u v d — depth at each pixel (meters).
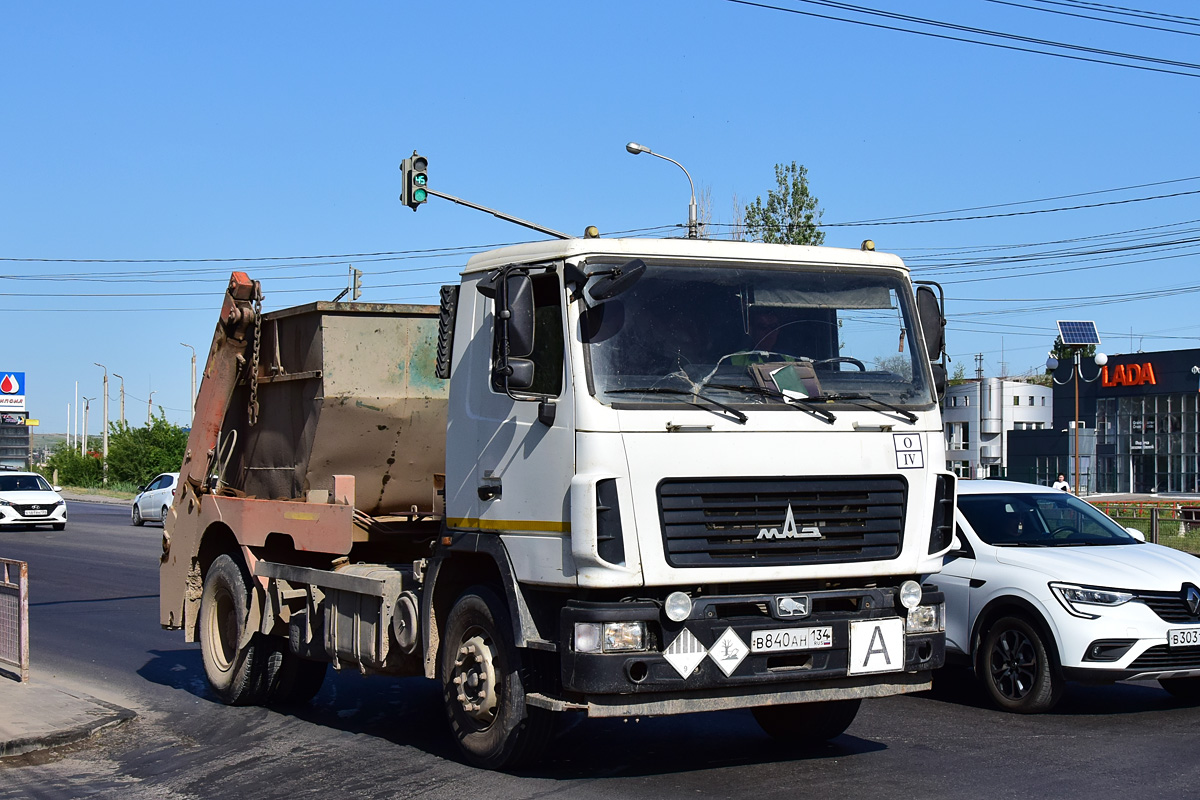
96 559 23.31
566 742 7.77
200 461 10.00
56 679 10.68
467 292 7.23
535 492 6.37
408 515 8.83
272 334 9.15
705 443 6.19
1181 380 60.31
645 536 6.04
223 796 6.71
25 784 7.11
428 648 7.16
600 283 6.24
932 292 7.18
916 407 6.84
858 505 6.54
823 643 6.32
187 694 9.98
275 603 8.84
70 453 76.00
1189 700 9.12
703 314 6.47
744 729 8.20
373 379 8.35
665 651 6.01
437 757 7.41
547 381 6.37
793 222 29.27
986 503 9.93
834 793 6.39
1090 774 6.84
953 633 9.37
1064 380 66.56
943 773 6.87
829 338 6.77
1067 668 8.47
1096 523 10.04
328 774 7.09
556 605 6.44
